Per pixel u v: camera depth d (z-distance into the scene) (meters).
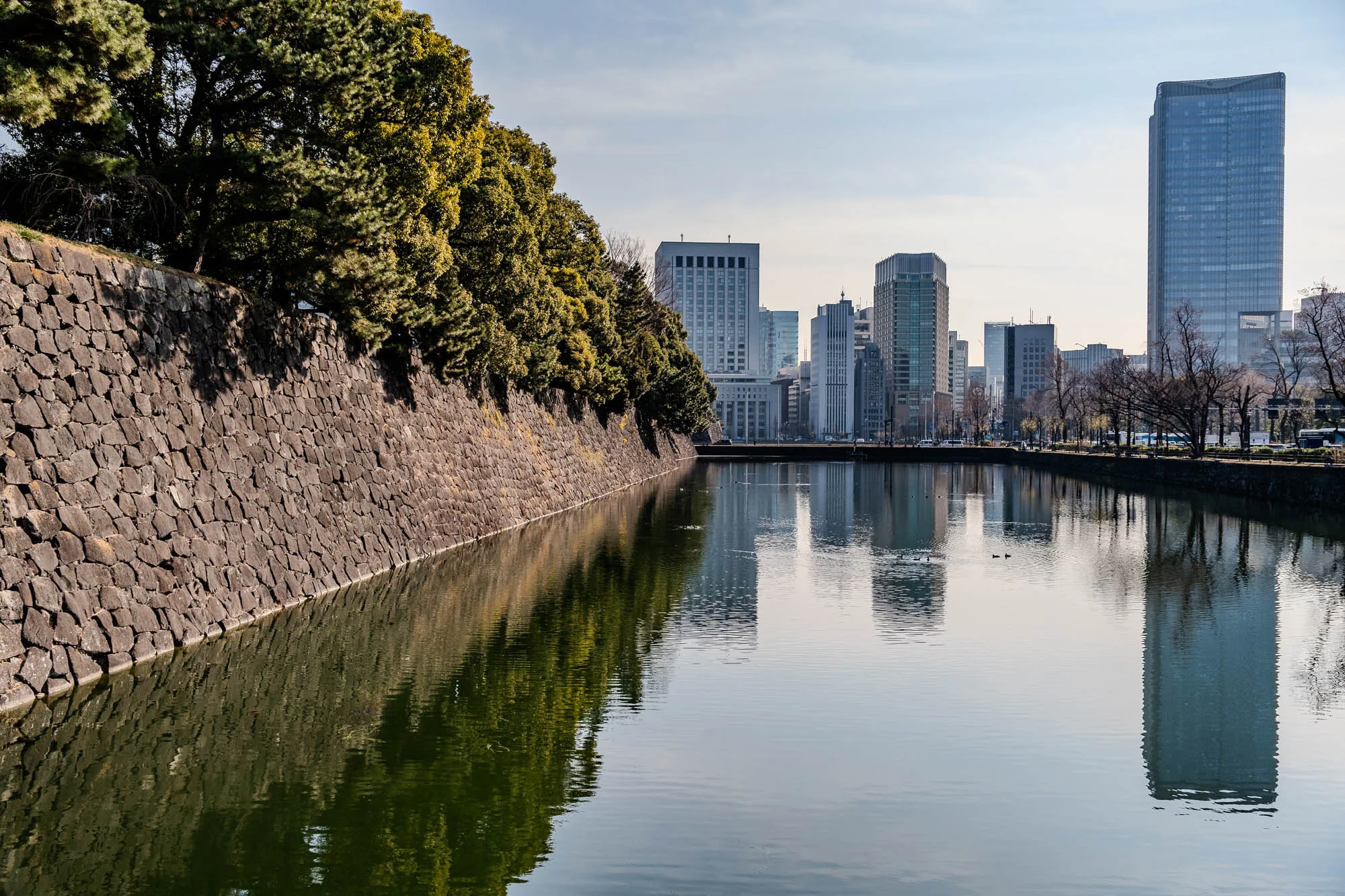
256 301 22.33
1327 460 60.00
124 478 16.42
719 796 12.24
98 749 12.95
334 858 10.35
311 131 20.73
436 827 11.17
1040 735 14.66
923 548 36.94
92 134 18.03
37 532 14.13
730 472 99.88
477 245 36.56
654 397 84.19
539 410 49.50
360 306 24.25
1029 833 11.33
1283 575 30.17
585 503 53.38
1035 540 39.53
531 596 24.67
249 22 18.98
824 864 10.47
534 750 13.67
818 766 13.30
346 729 14.26
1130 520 47.94
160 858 10.21
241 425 20.83
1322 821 11.83
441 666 17.80
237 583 19.41
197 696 15.16
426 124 26.42
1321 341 59.25
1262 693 17.11
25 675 13.59
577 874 10.16
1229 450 87.00
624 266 76.94
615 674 17.72
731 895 9.78
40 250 15.23
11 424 13.95
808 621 22.55
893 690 16.88
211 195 20.44
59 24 14.30
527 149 50.25
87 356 15.93
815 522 46.78
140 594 16.34
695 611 23.50
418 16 27.94
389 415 29.69
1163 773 13.20
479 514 35.97
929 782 12.77
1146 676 18.08
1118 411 93.88
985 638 20.97
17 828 10.75
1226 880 10.30
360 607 22.17
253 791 11.99
